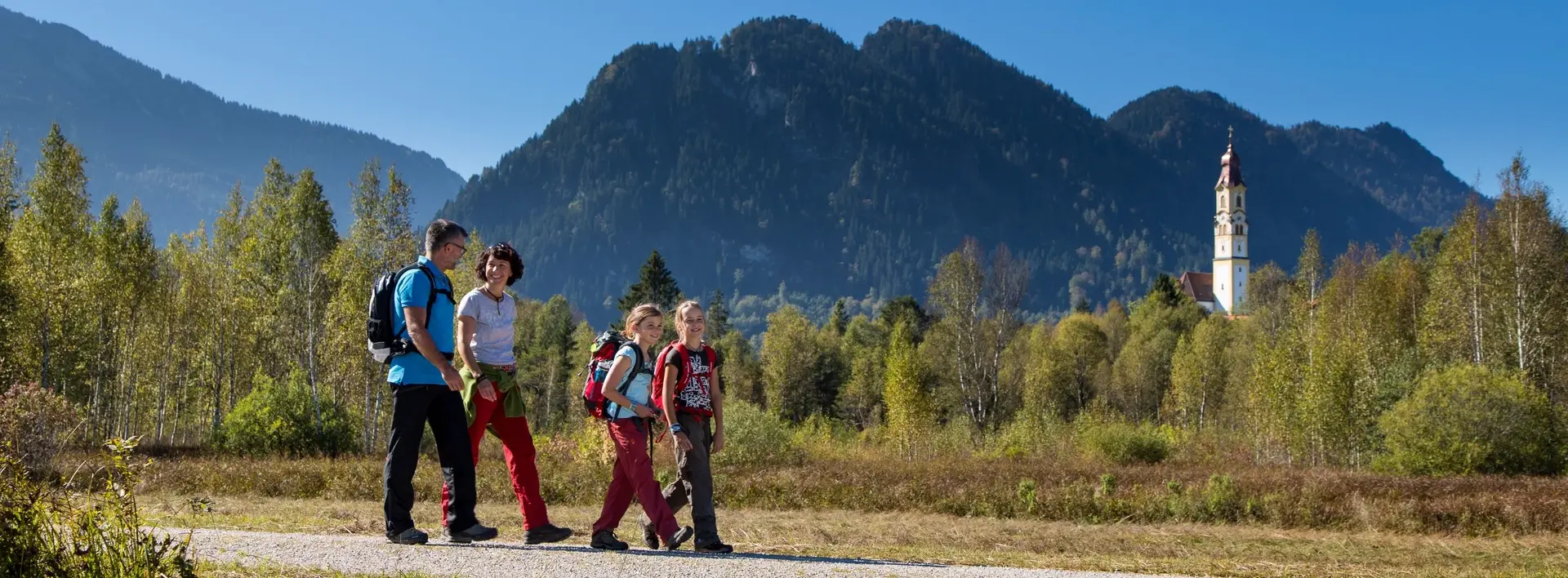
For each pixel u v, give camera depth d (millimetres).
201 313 44844
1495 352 35781
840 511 17375
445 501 6395
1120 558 9875
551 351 76938
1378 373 38969
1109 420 39938
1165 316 87750
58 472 13625
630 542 9352
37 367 36281
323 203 44219
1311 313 51031
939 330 62906
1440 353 38156
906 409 41500
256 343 45938
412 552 5754
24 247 35906
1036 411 41688
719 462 24844
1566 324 34719
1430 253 76812
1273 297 78562
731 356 79375
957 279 57469
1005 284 57812
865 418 73000
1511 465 26750
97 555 4531
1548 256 34938
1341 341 38688
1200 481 21125
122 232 40438
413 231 37812
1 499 4434
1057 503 17016
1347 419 34562
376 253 37469
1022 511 17125
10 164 36469
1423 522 15570
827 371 75875
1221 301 145000
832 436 47344
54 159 38094
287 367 43469
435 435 6328
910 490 18141
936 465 26000
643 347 6855
